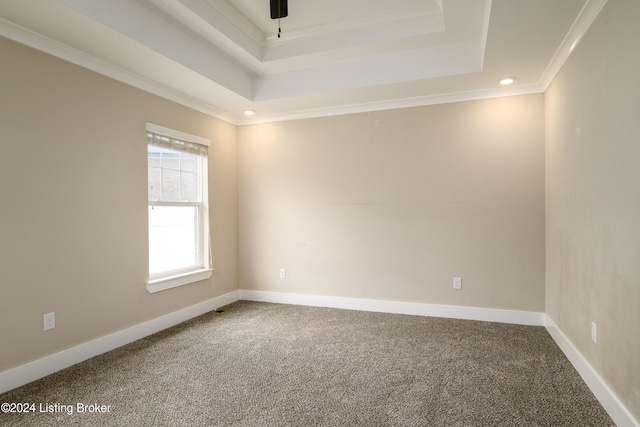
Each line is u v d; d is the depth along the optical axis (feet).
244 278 14.80
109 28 7.40
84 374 7.99
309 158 13.88
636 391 5.44
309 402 6.82
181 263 12.23
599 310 6.81
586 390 7.18
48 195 8.01
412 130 12.48
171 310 11.47
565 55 8.71
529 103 11.23
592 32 7.10
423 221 12.41
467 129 11.87
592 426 6.02
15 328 7.42
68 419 6.26
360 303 13.23
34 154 7.73
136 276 10.21
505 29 7.80
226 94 11.70
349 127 13.28
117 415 6.39
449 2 8.05
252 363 8.59
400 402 6.81
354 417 6.32
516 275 11.43
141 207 10.37
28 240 7.64
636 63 5.41
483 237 11.76
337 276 13.55
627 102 5.70
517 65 9.64
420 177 12.42
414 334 10.52
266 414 6.42
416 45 10.32
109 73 9.30
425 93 11.89
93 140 8.99
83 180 8.75
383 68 10.95
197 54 9.82
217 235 13.65
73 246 8.54
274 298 14.44
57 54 8.10
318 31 10.42
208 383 7.59
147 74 9.93
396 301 12.78
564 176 9.03
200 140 12.65
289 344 9.80
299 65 11.64
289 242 14.21
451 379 7.71
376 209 13.00
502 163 11.51
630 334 5.62
